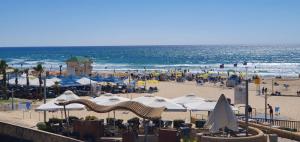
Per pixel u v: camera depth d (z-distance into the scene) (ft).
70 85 188.65
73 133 92.84
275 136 83.25
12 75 247.91
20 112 139.54
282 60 602.44
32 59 617.62
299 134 90.43
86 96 189.57
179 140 84.02
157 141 88.33
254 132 83.35
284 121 117.50
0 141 103.91
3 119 120.47
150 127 93.40
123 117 129.59
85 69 260.42
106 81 218.59
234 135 80.07
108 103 104.37
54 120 104.32
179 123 101.30
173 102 105.60
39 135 94.27
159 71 378.12
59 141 89.35
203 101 106.73
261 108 159.94
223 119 79.41
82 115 133.59
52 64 483.51
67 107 103.09
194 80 285.23
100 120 93.40
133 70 396.37
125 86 213.66
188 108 102.63
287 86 232.53
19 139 99.30
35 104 158.81
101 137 91.40
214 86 244.22
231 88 231.91
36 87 197.26
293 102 177.27
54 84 185.06
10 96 182.80
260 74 351.67
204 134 81.15
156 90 219.20
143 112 83.82
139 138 88.63
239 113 134.72
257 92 211.20
